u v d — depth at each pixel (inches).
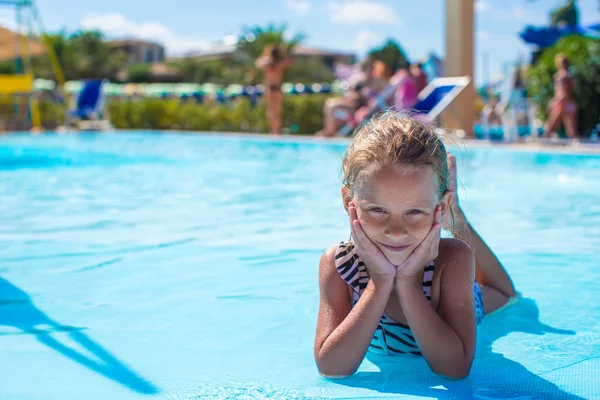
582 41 480.1
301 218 185.8
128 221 181.5
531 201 213.3
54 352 80.7
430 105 458.6
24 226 174.6
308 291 109.6
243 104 749.9
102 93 737.0
